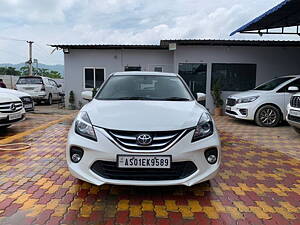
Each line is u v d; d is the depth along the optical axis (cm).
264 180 349
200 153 276
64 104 1422
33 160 415
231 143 566
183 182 269
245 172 379
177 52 1114
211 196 298
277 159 449
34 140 556
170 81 419
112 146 265
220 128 759
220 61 1109
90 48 1242
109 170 270
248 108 789
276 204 282
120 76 429
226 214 259
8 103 583
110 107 316
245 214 260
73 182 329
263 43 1052
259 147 534
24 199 283
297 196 302
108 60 1255
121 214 255
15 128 705
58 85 1733
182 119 287
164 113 297
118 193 300
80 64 1262
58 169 374
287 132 703
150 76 429
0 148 482
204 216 254
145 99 364
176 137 269
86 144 274
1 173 357
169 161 264
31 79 1492
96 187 315
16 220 241
